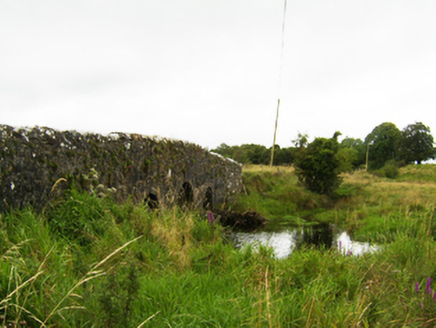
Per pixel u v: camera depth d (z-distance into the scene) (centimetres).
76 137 536
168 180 838
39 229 402
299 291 394
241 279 407
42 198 473
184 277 391
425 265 495
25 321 238
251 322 273
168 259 453
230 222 1166
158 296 313
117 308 238
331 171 1912
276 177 2120
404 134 7581
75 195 498
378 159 7769
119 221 533
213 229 695
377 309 348
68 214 468
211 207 1252
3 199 417
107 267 345
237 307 306
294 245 865
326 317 298
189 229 621
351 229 1143
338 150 1997
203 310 295
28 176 452
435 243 626
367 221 1205
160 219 590
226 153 5884
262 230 1095
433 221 750
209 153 1214
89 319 244
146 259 426
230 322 279
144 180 727
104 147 600
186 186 1017
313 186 1941
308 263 483
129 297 244
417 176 4759
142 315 274
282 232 1071
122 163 648
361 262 528
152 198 786
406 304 369
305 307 316
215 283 395
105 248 398
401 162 6919
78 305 259
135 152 692
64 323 244
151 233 526
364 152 7812
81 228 455
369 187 2148
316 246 854
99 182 583
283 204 1730
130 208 568
